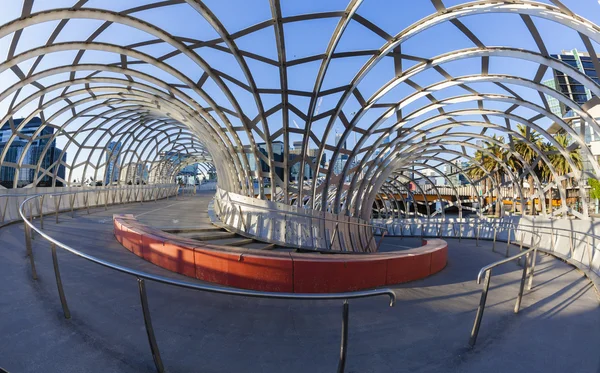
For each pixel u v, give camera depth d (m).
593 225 12.22
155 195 33.38
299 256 7.70
